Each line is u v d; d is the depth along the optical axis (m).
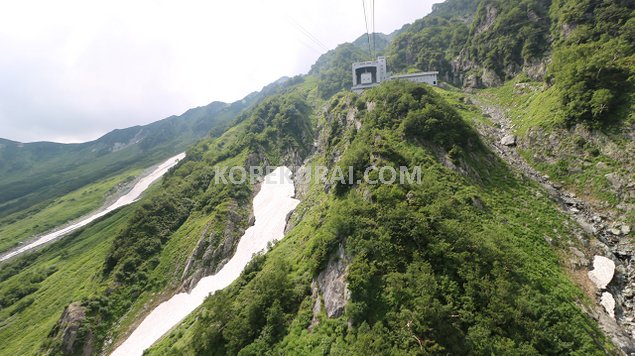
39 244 175.25
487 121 90.19
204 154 173.75
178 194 125.88
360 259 39.50
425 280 34.22
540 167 64.06
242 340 43.09
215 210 110.94
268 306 45.78
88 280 97.06
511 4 126.00
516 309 31.66
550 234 46.34
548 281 37.09
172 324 75.44
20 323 90.81
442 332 30.73
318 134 163.38
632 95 57.88
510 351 28.05
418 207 45.28
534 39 109.00
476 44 135.50
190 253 95.81
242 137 166.75
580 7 94.44
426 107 70.25
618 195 50.44
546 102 75.75
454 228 40.38
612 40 70.56
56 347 70.94
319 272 45.75
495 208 50.03
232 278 87.31
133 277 90.25
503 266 36.16
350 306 35.66
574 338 30.55
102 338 75.25
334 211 56.00
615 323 34.25
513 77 113.81
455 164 58.88
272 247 75.19
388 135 69.44
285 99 188.62
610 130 57.16
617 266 41.62
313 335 37.81
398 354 28.88
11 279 128.75
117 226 146.50
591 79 63.53
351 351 31.91
